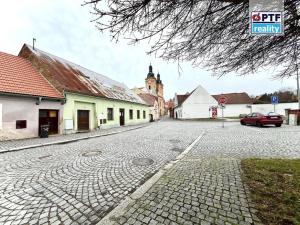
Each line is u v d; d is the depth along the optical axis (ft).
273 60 13.03
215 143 30.12
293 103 128.16
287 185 12.24
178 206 10.53
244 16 10.15
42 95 40.16
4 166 19.19
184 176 14.99
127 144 31.55
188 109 142.82
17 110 36.09
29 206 11.23
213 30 10.69
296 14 9.64
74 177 15.89
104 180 15.16
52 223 9.54
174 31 10.42
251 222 8.88
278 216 9.12
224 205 10.45
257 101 154.10
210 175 14.94
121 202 11.34
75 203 11.48
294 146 25.94
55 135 43.11
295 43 11.56
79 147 29.30
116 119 71.56
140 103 97.81
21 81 39.65
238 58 12.62
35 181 15.07
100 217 10.00
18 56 47.73
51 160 21.43
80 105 52.54
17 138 36.01
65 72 55.77
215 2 9.34
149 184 13.65
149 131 53.47
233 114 146.61
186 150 25.44
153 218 9.48
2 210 10.87
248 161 17.93
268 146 26.43
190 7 9.30
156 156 22.97
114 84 90.38
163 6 9.01
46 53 57.21
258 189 12.01
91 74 74.54
